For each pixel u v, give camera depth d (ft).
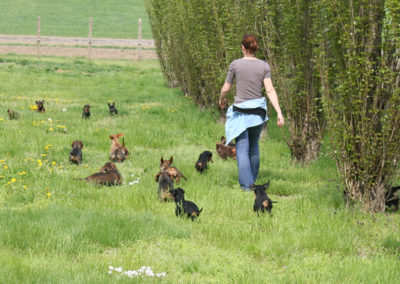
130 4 278.26
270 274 19.01
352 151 28.30
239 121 32.01
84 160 40.22
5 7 249.96
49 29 215.10
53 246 21.08
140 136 48.67
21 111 59.82
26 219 23.88
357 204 28.27
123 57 157.58
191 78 67.62
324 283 18.31
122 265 19.61
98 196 29.66
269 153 44.88
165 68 96.27
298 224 25.45
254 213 27.35
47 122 53.42
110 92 86.63
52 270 18.44
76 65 129.18
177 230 23.67
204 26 56.54
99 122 56.54
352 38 26.91
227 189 32.99
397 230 25.31
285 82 40.47
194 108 69.62
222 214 27.30
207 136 51.70
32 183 31.99
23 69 112.68
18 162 36.37
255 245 22.18
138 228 23.48
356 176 28.55
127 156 41.22
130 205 28.12
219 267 19.81
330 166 39.91
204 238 23.49
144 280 18.03
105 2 278.05
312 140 40.73
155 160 40.32
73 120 56.59
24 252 20.61
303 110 40.27
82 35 207.72
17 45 165.48
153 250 21.38
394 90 26.43
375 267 19.63
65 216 24.31
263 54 42.55
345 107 27.78
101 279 17.62
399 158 27.89
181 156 42.68
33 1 267.18
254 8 44.39
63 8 258.37
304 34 38.68
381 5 26.71
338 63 28.45
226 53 48.96
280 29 42.80
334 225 25.31
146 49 174.19
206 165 37.70
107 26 230.27
